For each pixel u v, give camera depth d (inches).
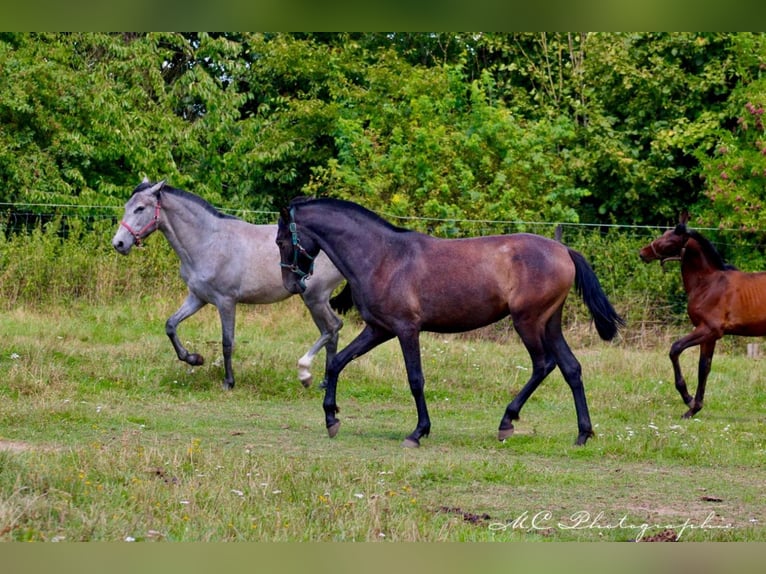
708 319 536.4
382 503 310.3
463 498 336.5
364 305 434.3
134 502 294.0
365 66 1049.5
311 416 501.7
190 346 625.3
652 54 965.8
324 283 550.3
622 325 437.1
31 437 413.1
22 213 868.6
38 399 491.5
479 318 432.8
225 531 273.3
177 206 553.0
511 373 610.2
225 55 1052.5
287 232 435.5
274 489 322.3
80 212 873.5
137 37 1032.8
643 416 518.0
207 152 1007.6
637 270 783.7
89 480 318.0
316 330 701.3
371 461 385.1
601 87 1002.7
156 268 754.2
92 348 606.9
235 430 451.8
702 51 947.3
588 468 394.6
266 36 1072.2
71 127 959.6
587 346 735.1
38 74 929.5
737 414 544.4
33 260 740.0
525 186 871.1
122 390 535.2
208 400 530.3
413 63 1111.0
